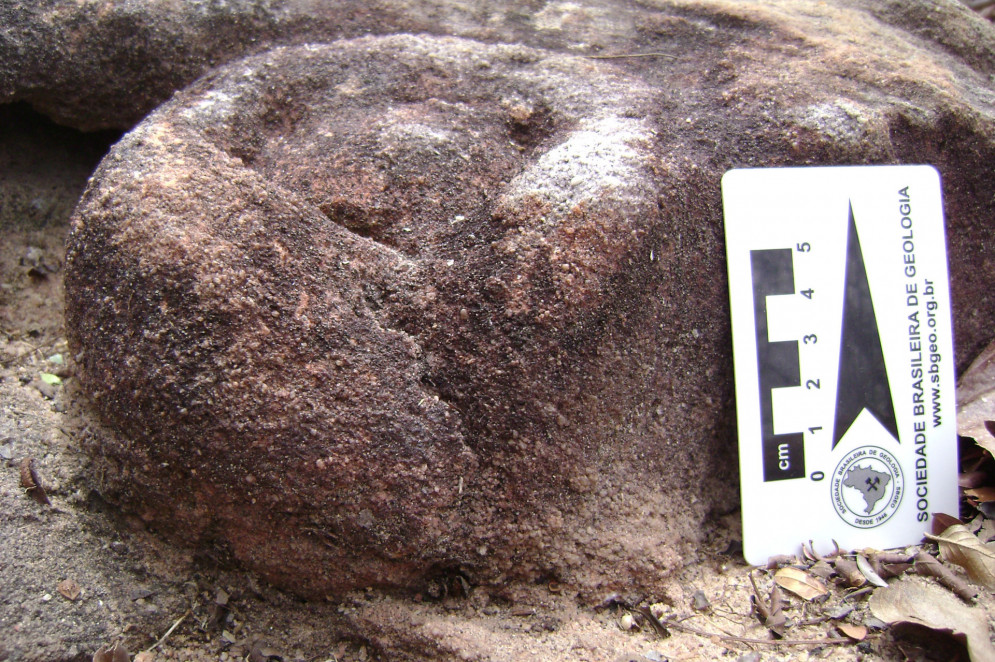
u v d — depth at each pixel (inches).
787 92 8.4
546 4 9.8
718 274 7.7
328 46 8.5
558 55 8.7
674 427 7.6
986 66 10.0
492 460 6.8
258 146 7.8
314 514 6.6
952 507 7.9
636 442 7.4
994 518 7.9
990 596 7.1
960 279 9.0
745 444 7.6
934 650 6.7
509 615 7.2
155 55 8.8
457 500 6.8
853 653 6.8
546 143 7.7
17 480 7.2
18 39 8.5
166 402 6.4
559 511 7.1
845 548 7.7
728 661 6.7
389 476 6.6
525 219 6.8
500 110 8.0
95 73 8.8
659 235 7.1
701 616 7.2
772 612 7.1
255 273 6.5
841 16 10.0
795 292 7.6
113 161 7.1
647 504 7.5
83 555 7.1
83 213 7.0
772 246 7.6
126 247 6.6
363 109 8.0
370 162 7.5
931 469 7.8
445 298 6.9
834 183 7.7
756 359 7.6
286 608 7.2
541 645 6.9
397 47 8.5
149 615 7.0
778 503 7.6
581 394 6.9
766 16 9.6
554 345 6.7
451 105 8.0
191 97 8.0
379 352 6.7
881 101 8.5
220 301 6.4
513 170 7.6
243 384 6.3
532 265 6.7
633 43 9.3
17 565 6.8
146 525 7.2
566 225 6.7
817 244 7.7
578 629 7.1
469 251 7.0
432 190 7.4
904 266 7.8
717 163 7.7
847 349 7.7
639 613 7.3
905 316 7.8
